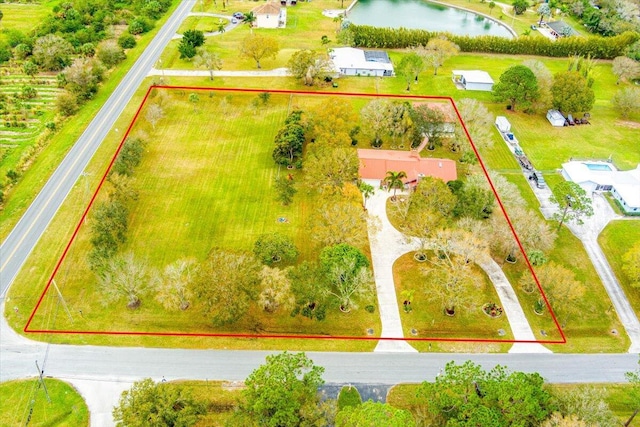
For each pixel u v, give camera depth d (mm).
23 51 143625
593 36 179500
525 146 120875
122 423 57750
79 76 126125
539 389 59375
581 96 126812
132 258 79250
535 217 89188
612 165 113250
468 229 83938
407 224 91000
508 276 86000
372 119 113438
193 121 121938
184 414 57281
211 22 180875
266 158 110375
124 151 101812
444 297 77875
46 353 70312
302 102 132375
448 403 57469
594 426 56469
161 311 76750
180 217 93562
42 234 88312
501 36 185375
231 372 69000
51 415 63250
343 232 82500
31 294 78062
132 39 156375
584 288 78312
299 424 56281
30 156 106812
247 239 89562
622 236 94938
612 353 74688
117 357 70250
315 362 70875
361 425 51500
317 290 73062
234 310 69438
